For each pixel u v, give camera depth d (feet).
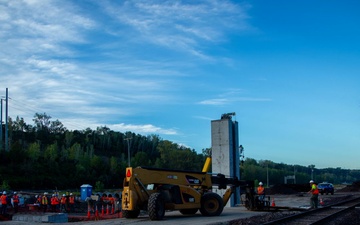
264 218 62.75
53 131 514.27
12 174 266.36
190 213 74.84
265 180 528.22
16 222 68.03
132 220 63.93
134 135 556.10
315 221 55.42
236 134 106.01
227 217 67.46
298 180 604.08
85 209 128.36
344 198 136.98
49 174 293.84
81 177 310.86
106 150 506.89
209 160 79.36
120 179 342.44
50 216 68.13
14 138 439.63
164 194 66.13
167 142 372.79
